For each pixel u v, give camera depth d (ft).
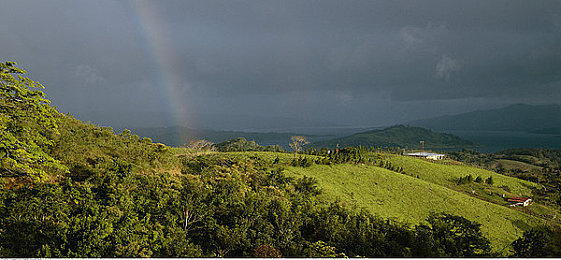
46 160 99.50
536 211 292.81
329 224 119.75
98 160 133.69
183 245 87.97
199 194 117.39
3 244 76.69
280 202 127.65
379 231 123.65
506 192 356.59
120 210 95.25
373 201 209.36
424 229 118.62
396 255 104.73
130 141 190.90
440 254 104.27
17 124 99.71
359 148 397.39
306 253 98.53
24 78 99.19
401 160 453.17
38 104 104.32
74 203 95.91
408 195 232.53
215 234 102.68
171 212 107.14
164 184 123.85
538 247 111.14
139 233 87.76
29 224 81.87
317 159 309.83
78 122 184.44
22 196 92.27
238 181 155.63
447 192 250.78
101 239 79.25
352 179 250.98
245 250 98.48
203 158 223.10
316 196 185.06
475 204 233.35
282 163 265.75
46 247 74.08
